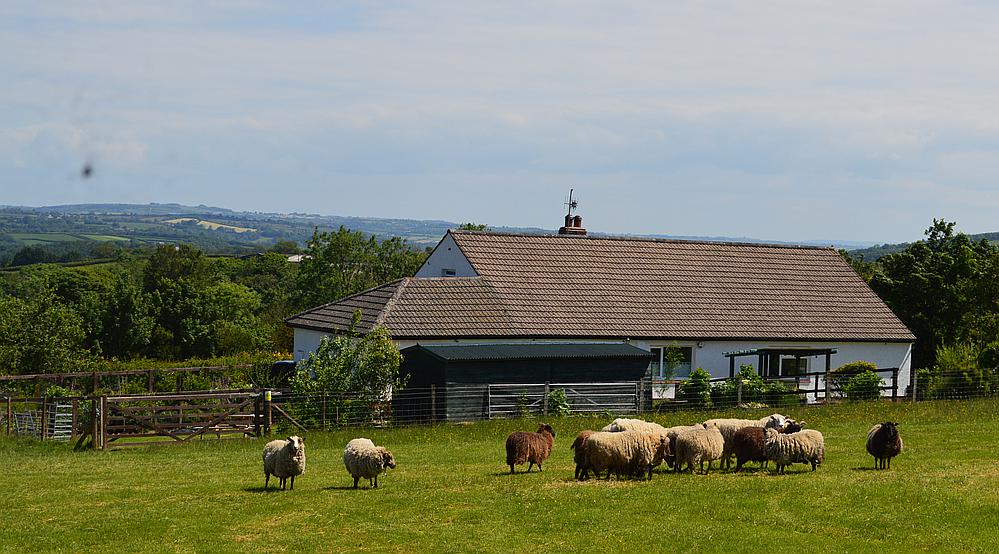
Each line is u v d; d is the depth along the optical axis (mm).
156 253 86438
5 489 22250
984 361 43406
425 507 18578
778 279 49094
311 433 30953
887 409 35750
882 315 47969
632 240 49688
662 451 20859
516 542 16047
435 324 39219
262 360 49781
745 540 15750
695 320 44000
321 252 72125
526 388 36500
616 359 38281
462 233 46625
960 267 53594
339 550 15969
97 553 16094
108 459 26906
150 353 68688
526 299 42469
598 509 17875
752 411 35938
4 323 46156
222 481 22578
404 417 34750
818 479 20328
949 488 19250
